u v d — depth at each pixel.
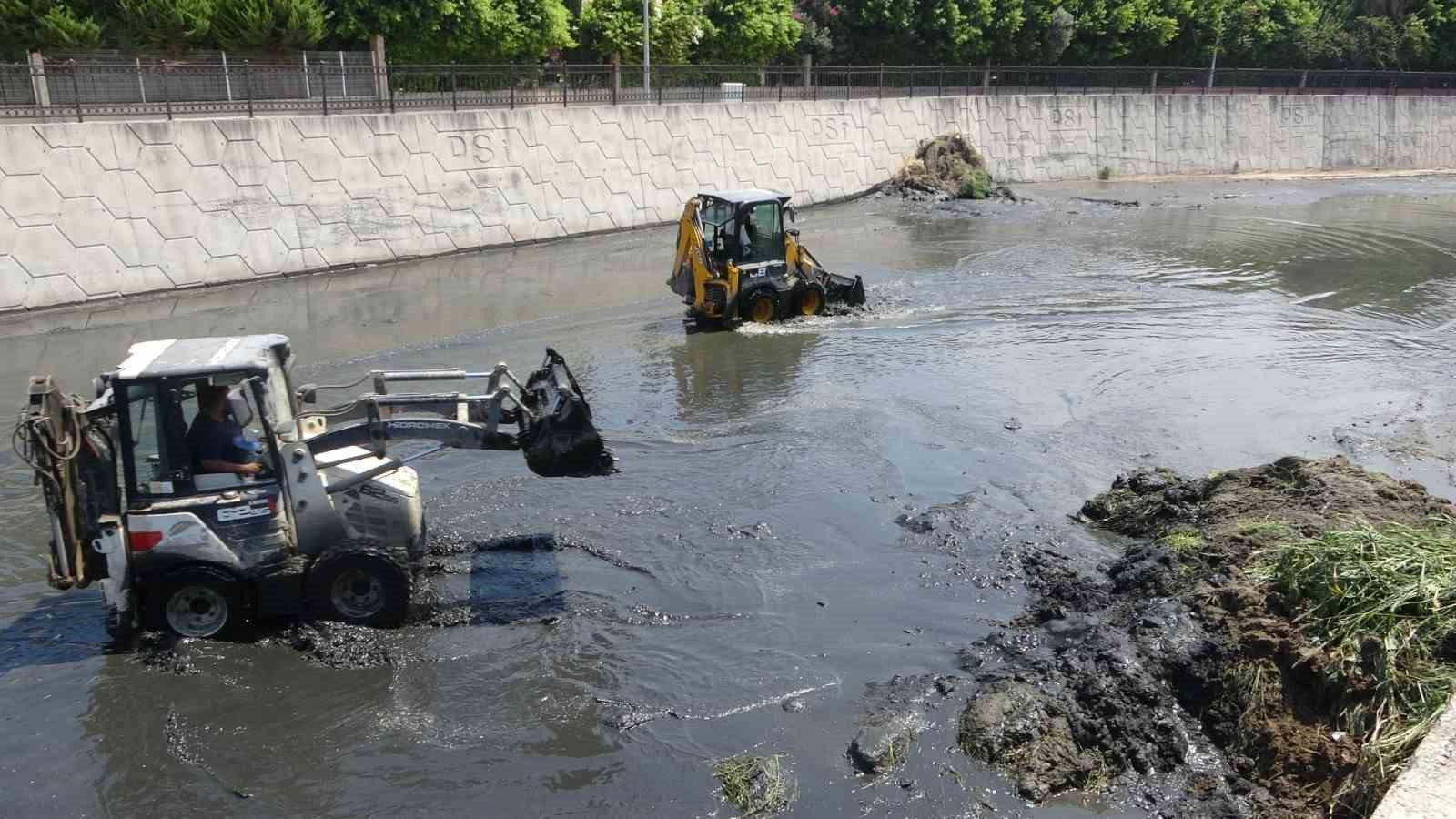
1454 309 19.73
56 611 8.32
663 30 34.28
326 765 6.49
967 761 6.46
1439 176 46.84
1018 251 25.41
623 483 10.84
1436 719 5.75
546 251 24.66
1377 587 6.91
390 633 7.86
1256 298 20.42
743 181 30.86
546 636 7.92
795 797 6.17
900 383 14.44
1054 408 13.48
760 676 7.42
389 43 27.94
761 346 16.31
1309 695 6.58
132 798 6.20
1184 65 51.34
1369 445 12.18
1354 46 53.22
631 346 16.31
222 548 7.47
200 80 21.06
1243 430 12.73
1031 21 45.69
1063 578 8.66
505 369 8.60
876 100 35.22
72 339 16.56
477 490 10.55
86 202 18.52
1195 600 7.57
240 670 7.41
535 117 25.44
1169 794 6.26
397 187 22.86
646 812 6.06
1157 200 36.03
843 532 9.75
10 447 11.88
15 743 6.67
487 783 6.33
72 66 19.42
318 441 7.78
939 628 8.07
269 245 20.91
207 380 7.33
